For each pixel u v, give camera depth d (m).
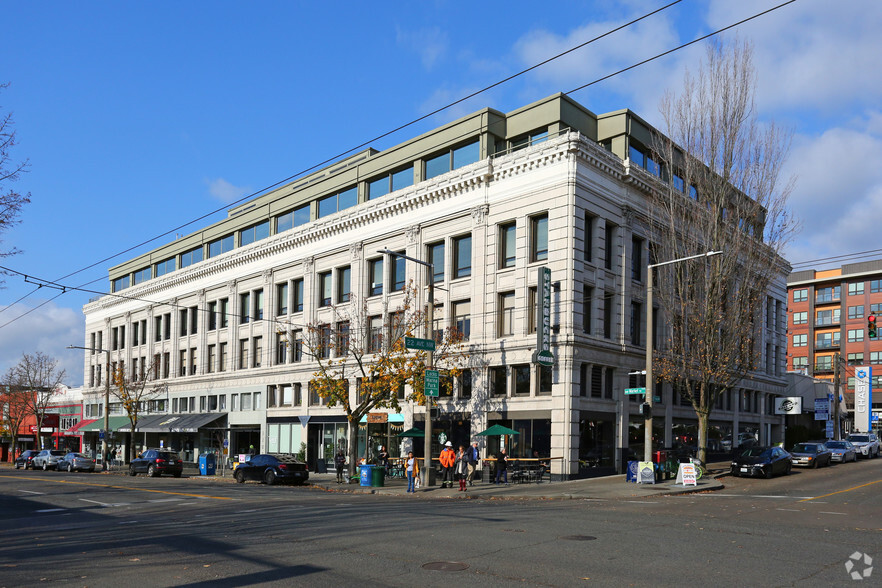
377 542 13.20
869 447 47.12
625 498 24.22
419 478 32.72
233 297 51.75
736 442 45.84
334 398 34.62
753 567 10.84
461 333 34.97
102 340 69.94
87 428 64.56
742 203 32.53
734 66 32.75
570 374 30.94
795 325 99.44
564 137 31.92
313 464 43.59
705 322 31.56
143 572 10.85
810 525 16.42
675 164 34.19
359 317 40.66
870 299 92.69
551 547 12.53
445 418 35.66
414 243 38.12
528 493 26.39
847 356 93.56
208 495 26.30
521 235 33.34
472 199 35.56
